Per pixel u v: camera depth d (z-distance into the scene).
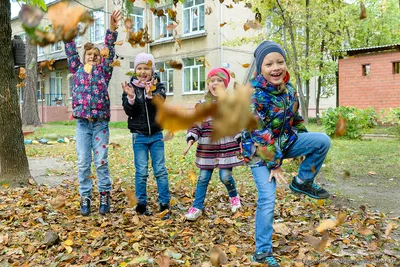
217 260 1.94
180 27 19.48
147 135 3.75
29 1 2.11
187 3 19.22
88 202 3.82
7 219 3.67
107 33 3.90
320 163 2.72
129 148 10.05
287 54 15.85
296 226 3.39
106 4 19.05
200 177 3.66
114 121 21.00
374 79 14.17
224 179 3.79
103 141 3.85
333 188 5.11
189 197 4.56
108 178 3.89
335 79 19.64
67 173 6.65
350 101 14.80
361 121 10.95
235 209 3.88
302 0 15.61
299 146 2.68
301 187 2.78
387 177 5.82
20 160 5.25
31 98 17.83
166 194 3.78
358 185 5.30
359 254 2.77
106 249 2.86
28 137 12.83
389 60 13.77
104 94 3.83
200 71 19.08
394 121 11.15
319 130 13.23
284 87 2.44
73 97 3.76
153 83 3.66
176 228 3.38
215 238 3.10
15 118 5.23
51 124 20.89
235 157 3.69
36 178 6.14
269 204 2.53
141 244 2.96
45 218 3.68
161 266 2.37
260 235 2.56
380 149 8.62
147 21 19.48
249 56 19.58
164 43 20.08
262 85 2.45
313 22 15.80
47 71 24.86
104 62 3.85
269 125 2.51
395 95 13.69
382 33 19.33
